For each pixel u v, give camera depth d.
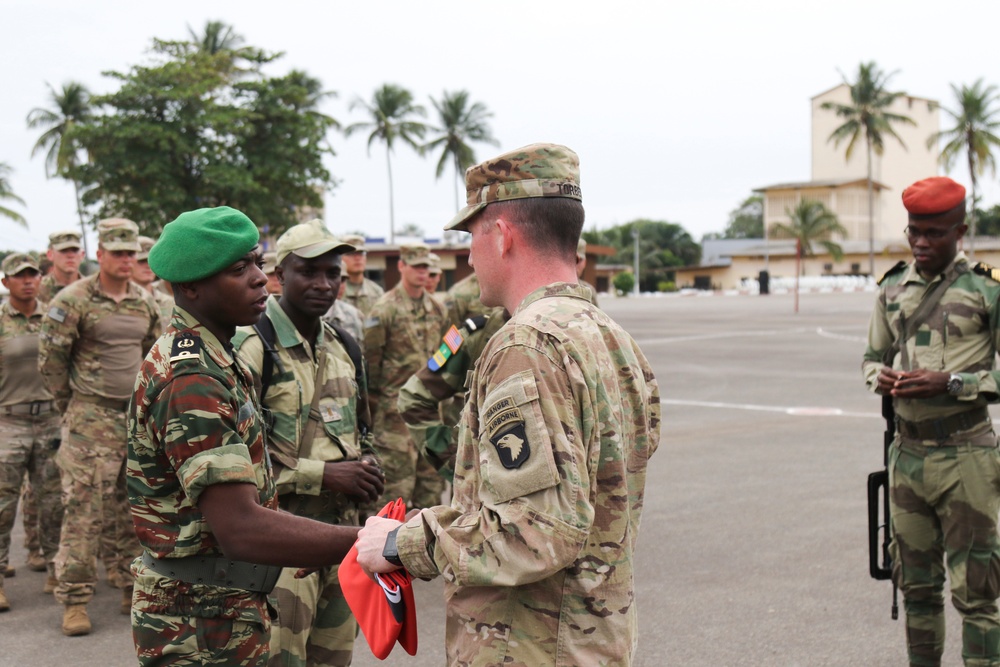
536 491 1.89
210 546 2.49
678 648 4.57
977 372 3.93
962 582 3.93
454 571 1.95
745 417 11.50
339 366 3.84
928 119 92.31
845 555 5.98
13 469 5.68
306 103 44.78
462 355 4.36
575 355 2.00
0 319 5.89
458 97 69.31
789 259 78.88
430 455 4.43
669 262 87.69
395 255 39.06
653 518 6.91
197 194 38.53
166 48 40.91
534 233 2.18
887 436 4.25
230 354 2.62
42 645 4.86
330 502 3.70
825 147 92.44
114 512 5.73
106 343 5.38
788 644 4.61
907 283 4.19
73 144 39.66
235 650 2.51
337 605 3.64
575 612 2.03
